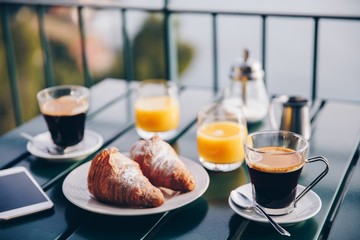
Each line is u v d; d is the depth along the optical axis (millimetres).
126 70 2553
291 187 1123
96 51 7367
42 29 2510
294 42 10977
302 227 1120
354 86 10812
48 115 1467
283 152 1169
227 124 1443
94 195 1191
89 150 1470
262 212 1115
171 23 2396
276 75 11148
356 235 1092
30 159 1481
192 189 1220
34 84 5883
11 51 2561
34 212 1186
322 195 1248
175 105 1609
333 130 1639
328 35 10945
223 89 2066
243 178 1340
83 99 1505
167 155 1248
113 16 7312
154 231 1145
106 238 1093
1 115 5551
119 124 1736
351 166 1487
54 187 1312
